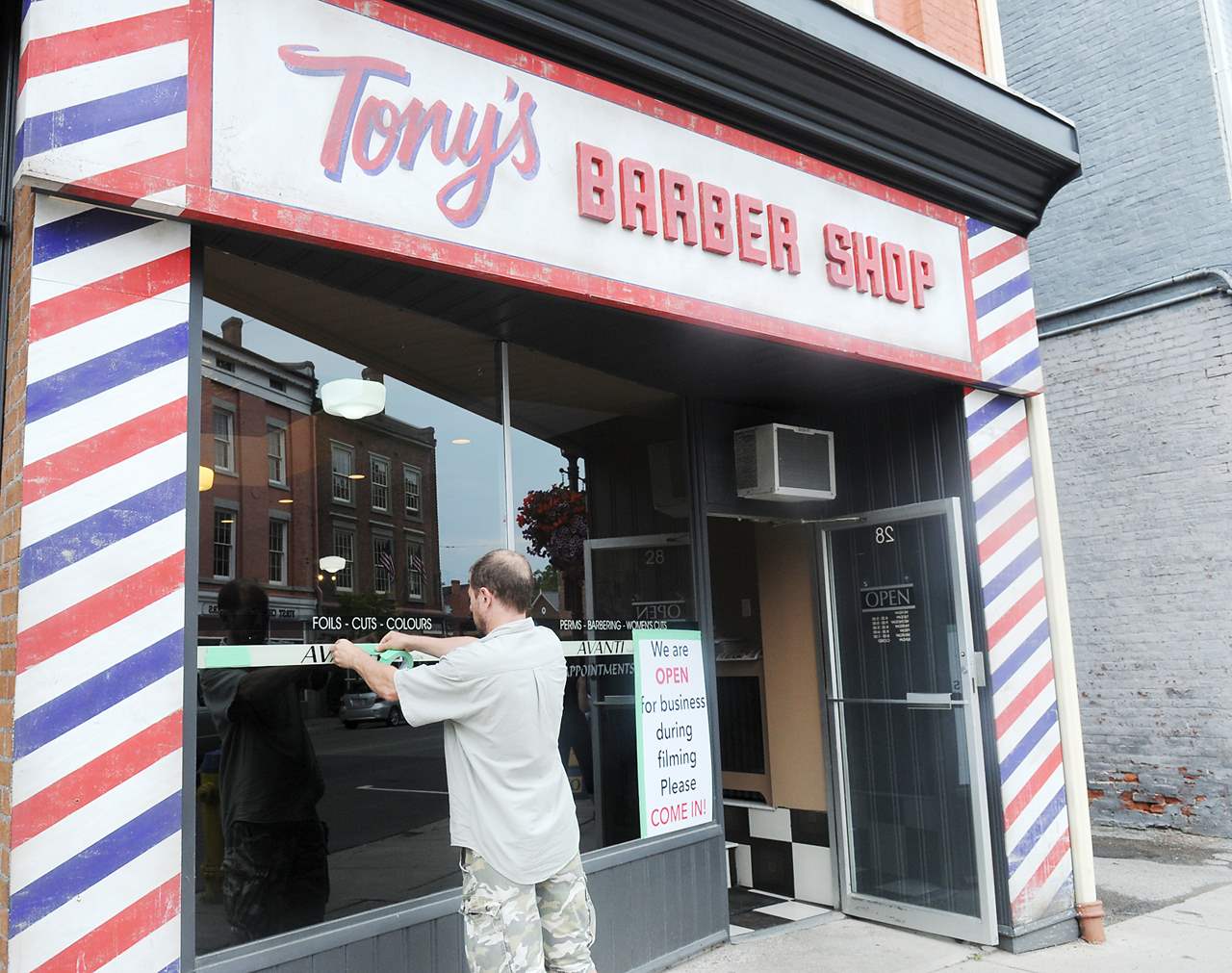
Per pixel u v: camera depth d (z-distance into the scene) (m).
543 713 3.04
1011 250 5.80
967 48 6.08
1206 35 7.49
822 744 5.80
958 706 5.18
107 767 2.67
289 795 3.34
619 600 4.83
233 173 2.91
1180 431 7.45
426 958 3.62
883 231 5.05
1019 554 5.49
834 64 4.57
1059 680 5.48
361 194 3.18
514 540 4.40
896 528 5.57
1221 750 7.12
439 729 3.95
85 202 2.76
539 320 4.24
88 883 2.61
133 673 2.74
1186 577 7.36
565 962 3.00
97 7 2.75
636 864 4.55
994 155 5.47
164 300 2.88
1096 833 7.50
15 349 2.78
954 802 5.16
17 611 2.58
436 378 4.19
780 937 5.14
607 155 3.91
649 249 4.02
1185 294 7.46
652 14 3.96
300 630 3.47
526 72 3.71
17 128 2.81
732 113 4.43
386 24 3.33
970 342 5.39
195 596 2.91
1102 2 8.11
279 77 3.05
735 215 4.38
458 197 3.44
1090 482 7.93
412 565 3.95
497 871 2.88
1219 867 6.40
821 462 5.66
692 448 5.34
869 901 5.45
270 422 3.48
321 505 3.62
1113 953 4.90
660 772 4.84
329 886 3.43
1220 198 7.33
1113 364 7.85
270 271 3.56
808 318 4.60
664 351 4.71
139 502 2.79
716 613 6.48
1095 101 8.10
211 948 3.02
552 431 4.66
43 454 2.65
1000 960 4.80
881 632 5.59
